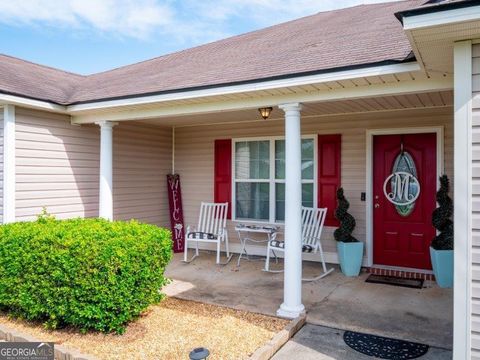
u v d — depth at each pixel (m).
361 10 7.56
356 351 3.41
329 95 4.09
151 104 5.09
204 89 4.48
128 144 7.06
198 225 7.55
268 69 4.46
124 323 3.86
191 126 7.88
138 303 3.82
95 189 6.46
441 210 5.27
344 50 4.31
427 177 5.87
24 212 5.42
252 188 7.30
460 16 2.37
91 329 3.75
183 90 4.64
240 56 6.02
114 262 3.52
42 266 3.69
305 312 4.23
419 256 5.93
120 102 5.18
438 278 5.24
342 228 5.97
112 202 6.45
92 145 6.42
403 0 7.51
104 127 5.80
